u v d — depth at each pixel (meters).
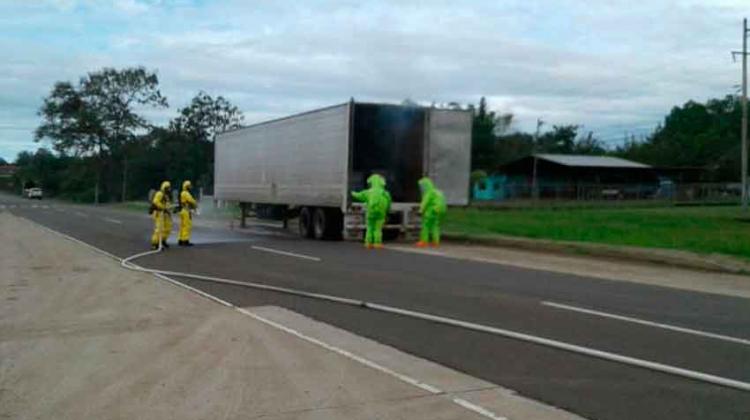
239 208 34.56
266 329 9.76
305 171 26.09
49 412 6.30
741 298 12.87
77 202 92.88
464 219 39.25
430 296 12.69
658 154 93.12
